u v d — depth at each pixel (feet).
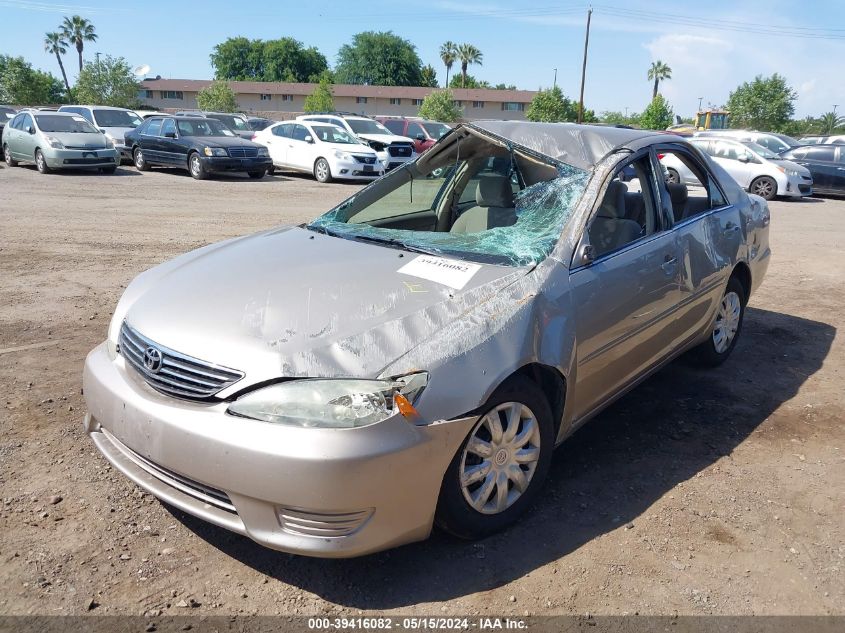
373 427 7.90
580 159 12.00
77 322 18.02
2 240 28.19
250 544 9.50
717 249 14.47
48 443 11.78
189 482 8.55
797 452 12.47
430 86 280.72
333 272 10.17
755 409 14.24
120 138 63.57
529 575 9.01
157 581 8.68
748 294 16.88
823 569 9.32
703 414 13.94
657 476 11.55
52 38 227.40
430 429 8.25
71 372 14.73
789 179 53.72
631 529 10.04
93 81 151.64
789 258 29.89
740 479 11.50
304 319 8.90
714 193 15.38
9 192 42.68
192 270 10.89
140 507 10.18
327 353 8.31
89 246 27.71
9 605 8.12
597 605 8.51
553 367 9.79
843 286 24.90
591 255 10.75
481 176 13.57
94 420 10.07
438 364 8.48
